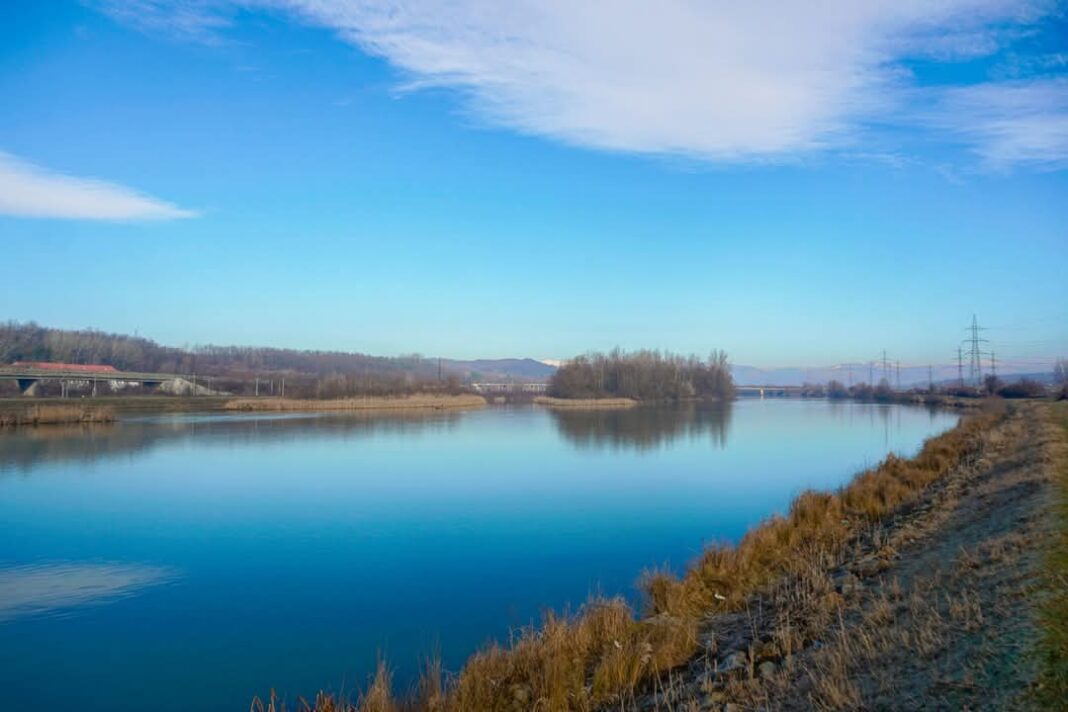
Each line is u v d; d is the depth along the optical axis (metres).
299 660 10.91
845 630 8.23
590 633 9.55
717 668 8.04
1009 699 5.45
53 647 11.65
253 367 153.50
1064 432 25.58
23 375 80.88
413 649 11.23
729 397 131.88
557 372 119.69
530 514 22.03
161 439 45.72
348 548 18.02
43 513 22.61
